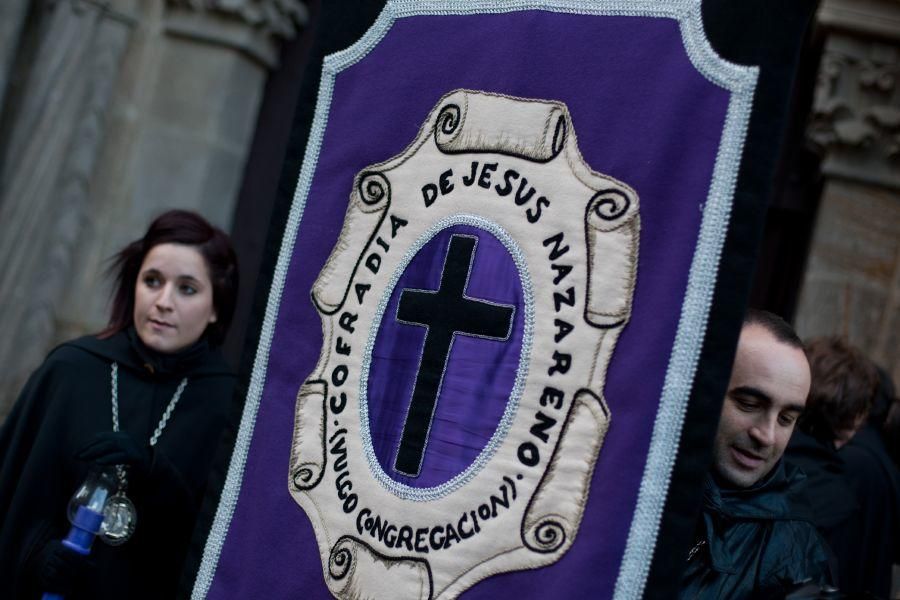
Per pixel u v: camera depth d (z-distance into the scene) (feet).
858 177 11.05
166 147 13.01
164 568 7.29
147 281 7.64
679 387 4.48
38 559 7.09
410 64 5.67
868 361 8.21
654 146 4.72
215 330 8.05
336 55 5.99
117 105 13.10
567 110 5.01
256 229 13.39
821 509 7.31
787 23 4.47
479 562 4.84
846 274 11.07
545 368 4.84
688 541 4.38
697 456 4.41
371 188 5.67
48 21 12.81
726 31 4.60
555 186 4.97
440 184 5.38
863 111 10.95
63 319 12.91
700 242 4.52
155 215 12.95
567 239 4.89
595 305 4.76
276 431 5.78
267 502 5.70
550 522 4.70
